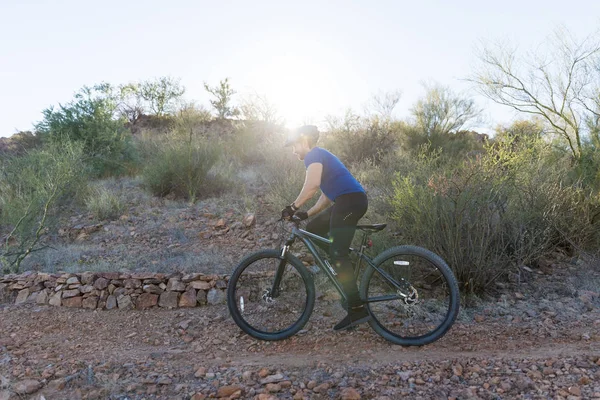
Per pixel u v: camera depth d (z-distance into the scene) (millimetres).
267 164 9812
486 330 4082
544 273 5355
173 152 9008
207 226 7273
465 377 3252
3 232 7355
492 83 9469
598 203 5969
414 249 3920
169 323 4527
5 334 4367
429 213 5020
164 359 3785
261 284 4816
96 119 10992
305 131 4066
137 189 9312
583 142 8602
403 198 5379
